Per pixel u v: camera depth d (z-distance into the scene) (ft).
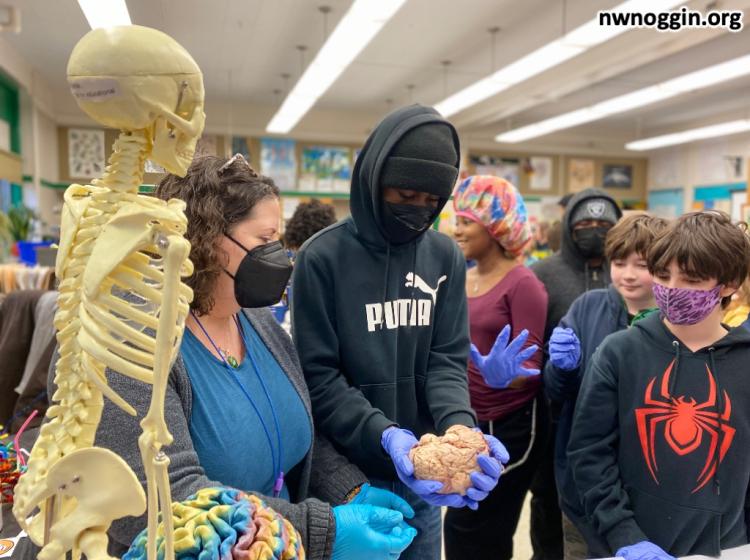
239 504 1.88
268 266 2.61
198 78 1.50
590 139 36.50
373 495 3.10
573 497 4.42
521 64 16.33
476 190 5.67
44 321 6.02
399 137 3.27
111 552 2.32
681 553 3.45
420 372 3.92
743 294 4.38
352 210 3.69
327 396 3.47
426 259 3.87
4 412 6.04
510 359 4.09
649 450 3.56
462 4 16.96
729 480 3.35
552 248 10.93
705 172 33.55
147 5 16.37
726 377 3.42
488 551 5.57
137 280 1.49
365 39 14.35
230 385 2.76
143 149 1.56
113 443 2.15
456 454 2.77
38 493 1.59
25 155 23.50
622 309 4.83
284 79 24.88
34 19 17.75
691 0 15.30
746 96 26.61
